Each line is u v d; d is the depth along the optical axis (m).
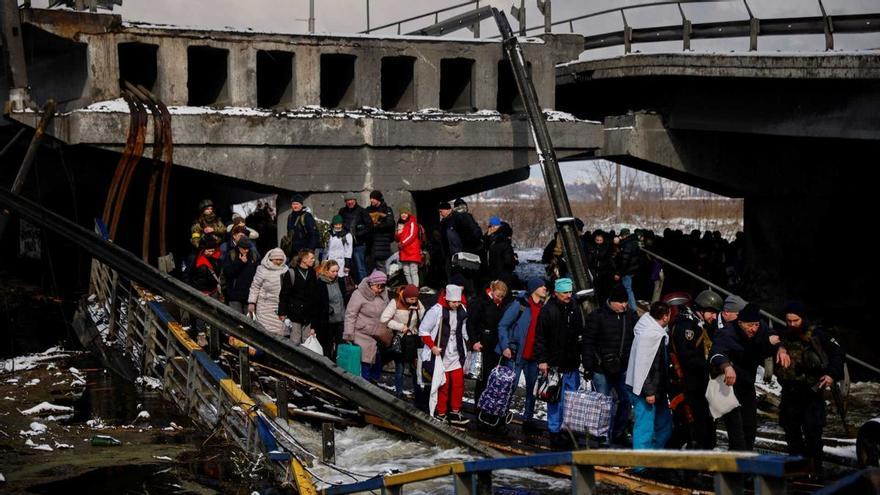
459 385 13.86
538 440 13.12
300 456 12.09
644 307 12.46
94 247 16.52
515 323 13.77
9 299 23.36
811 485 11.09
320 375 13.40
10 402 14.88
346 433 13.60
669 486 10.92
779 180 27.31
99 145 20.64
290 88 23.42
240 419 12.47
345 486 9.77
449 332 13.78
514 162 24.73
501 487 11.14
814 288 27.14
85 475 11.37
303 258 15.37
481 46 24.69
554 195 21.09
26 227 28.62
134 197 28.64
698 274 28.23
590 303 16.77
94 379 16.47
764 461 5.54
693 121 25.89
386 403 12.78
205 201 19.41
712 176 27.02
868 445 10.98
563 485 11.23
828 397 16.47
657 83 26.80
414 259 21.03
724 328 11.22
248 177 22.28
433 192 27.19
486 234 21.81
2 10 20.42
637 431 11.64
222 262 17.89
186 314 17.16
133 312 17.16
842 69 21.23
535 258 42.25
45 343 19.50
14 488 10.90
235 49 22.45
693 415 11.48
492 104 24.92
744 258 28.30
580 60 26.86
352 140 23.06
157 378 16.08
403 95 25.00
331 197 23.09
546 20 26.67
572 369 12.79
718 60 23.67
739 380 11.26
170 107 21.70
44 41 21.92
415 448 12.66
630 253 21.16
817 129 22.70
